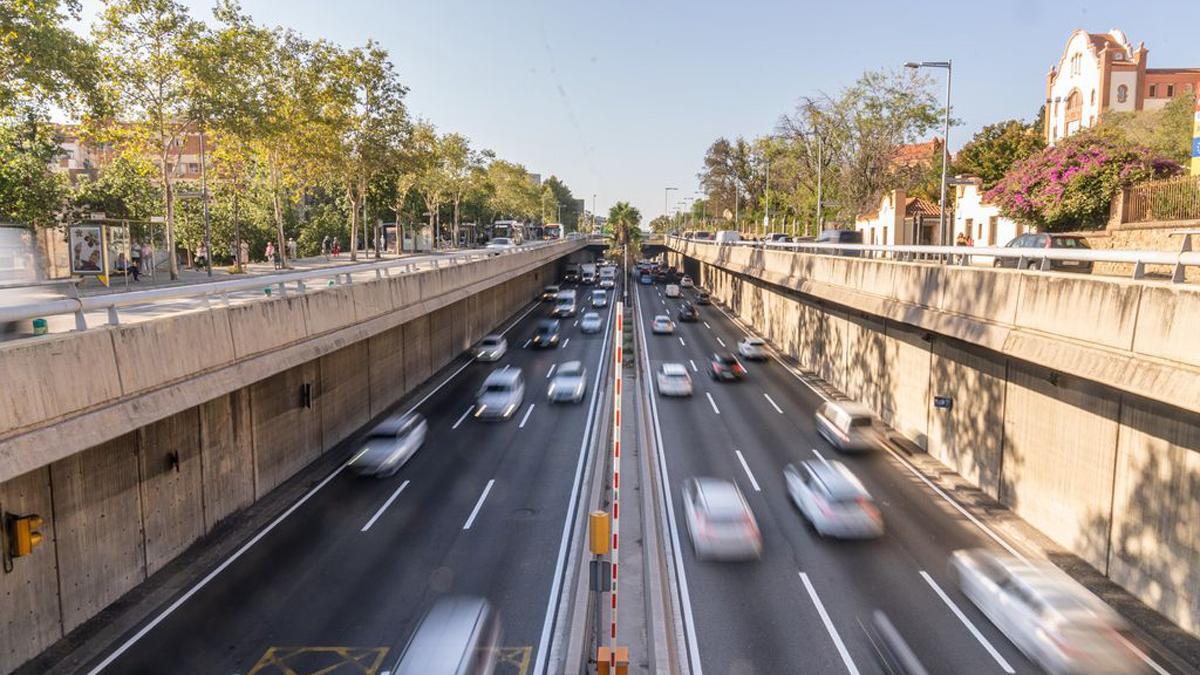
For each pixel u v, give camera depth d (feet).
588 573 53.42
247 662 41.86
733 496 60.64
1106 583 49.70
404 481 73.87
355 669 41.27
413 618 46.83
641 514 64.90
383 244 302.25
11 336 40.98
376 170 186.50
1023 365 61.26
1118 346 43.75
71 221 129.49
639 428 93.50
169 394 45.80
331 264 184.55
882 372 95.86
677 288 264.72
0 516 39.27
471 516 64.64
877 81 196.75
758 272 153.79
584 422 97.66
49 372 36.65
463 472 76.84
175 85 120.37
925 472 75.46
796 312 145.18
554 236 442.09
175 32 116.67
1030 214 97.60
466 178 310.04
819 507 61.26
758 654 43.32
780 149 259.39
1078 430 54.03
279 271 156.46
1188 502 43.32
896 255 131.44
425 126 240.32
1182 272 39.83
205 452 59.67
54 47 85.35
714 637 45.21
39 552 42.11
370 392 97.91
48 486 42.83
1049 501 57.67
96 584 46.80
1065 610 42.42
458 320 148.56
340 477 74.79
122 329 42.45
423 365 123.85
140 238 169.68
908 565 54.60
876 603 49.14
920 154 260.21
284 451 73.46
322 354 69.51
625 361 137.80
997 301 57.98
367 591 50.49
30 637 41.29
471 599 49.29
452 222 396.57
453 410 103.96
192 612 47.47
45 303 37.11
